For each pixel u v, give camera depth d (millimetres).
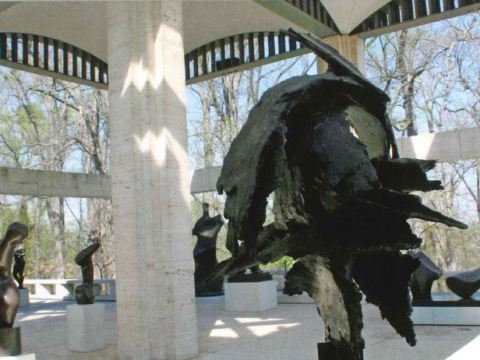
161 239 9133
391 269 3816
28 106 30391
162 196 9180
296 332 11000
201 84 29641
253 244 3318
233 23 17203
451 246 26125
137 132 9312
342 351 3828
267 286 14828
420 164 3719
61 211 31484
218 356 9078
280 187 3707
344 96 3611
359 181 3301
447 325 11016
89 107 30531
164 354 9000
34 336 12008
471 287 10992
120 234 9328
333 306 3854
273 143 3203
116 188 9430
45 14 15930
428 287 11273
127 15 9461
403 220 3488
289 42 16859
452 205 26047
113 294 19438
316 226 3678
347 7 14594
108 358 9570
